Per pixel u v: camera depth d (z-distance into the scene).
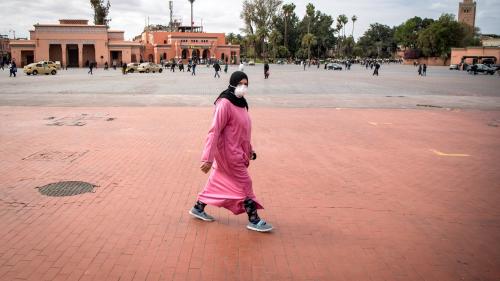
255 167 7.58
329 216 5.26
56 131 11.09
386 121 13.52
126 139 10.08
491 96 23.02
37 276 3.72
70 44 69.44
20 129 11.36
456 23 99.75
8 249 4.23
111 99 19.30
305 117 14.11
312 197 5.98
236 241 4.50
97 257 4.09
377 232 4.79
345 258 4.16
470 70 59.19
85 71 55.22
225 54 87.25
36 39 67.38
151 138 10.23
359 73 54.44
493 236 4.75
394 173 7.35
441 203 5.83
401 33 129.25
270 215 5.27
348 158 8.41
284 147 9.34
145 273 3.80
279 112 15.27
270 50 109.38
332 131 11.52
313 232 4.77
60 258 4.05
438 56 102.81
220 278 3.74
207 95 21.47
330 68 69.44
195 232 4.71
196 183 6.56
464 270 3.96
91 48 71.75
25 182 6.52
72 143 9.57
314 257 4.17
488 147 9.72
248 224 4.81
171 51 83.56
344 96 21.89
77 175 6.94
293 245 4.43
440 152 9.11
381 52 158.62
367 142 10.09
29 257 4.07
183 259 4.08
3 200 5.68
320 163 7.96
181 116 13.99
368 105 17.97
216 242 4.46
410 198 6.01
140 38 106.69
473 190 6.45
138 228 4.79
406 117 14.52
